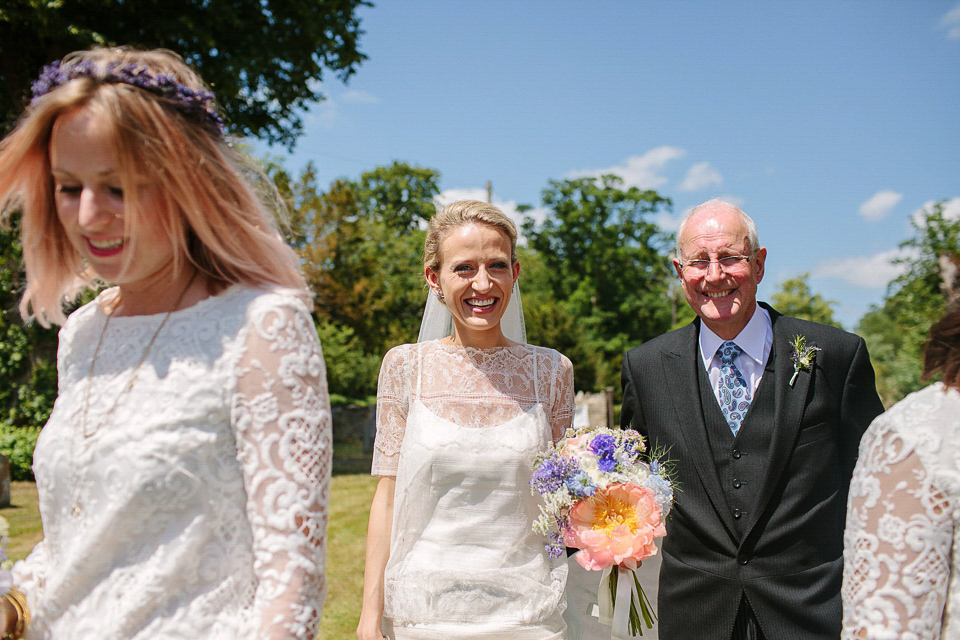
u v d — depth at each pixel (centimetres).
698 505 278
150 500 125
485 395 266
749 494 269
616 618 270
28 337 1214
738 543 267
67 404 138
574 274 4269
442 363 273
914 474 132
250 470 125
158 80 133
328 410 135
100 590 127
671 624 279
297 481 125
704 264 279
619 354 3875
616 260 4244
